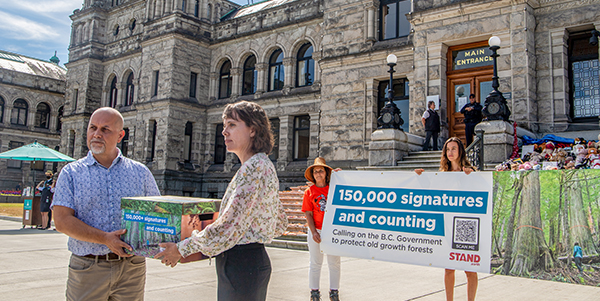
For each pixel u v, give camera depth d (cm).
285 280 737
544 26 1420
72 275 329
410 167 1312
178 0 2850
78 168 335
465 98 1530
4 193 4012
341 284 702
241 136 306
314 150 2417
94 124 343
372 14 2031
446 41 1531
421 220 488
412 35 1888
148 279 737
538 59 1420
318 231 581
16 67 5019
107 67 3519
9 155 1600
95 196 334
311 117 2458
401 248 490
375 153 1434
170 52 2820
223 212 274
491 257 454
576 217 436
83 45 3606
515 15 1402
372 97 1992
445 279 502
